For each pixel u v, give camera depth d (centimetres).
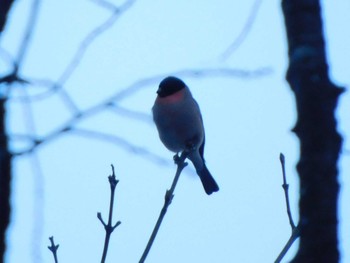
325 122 379
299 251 356
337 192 364
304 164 371
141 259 461
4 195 420
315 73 402
